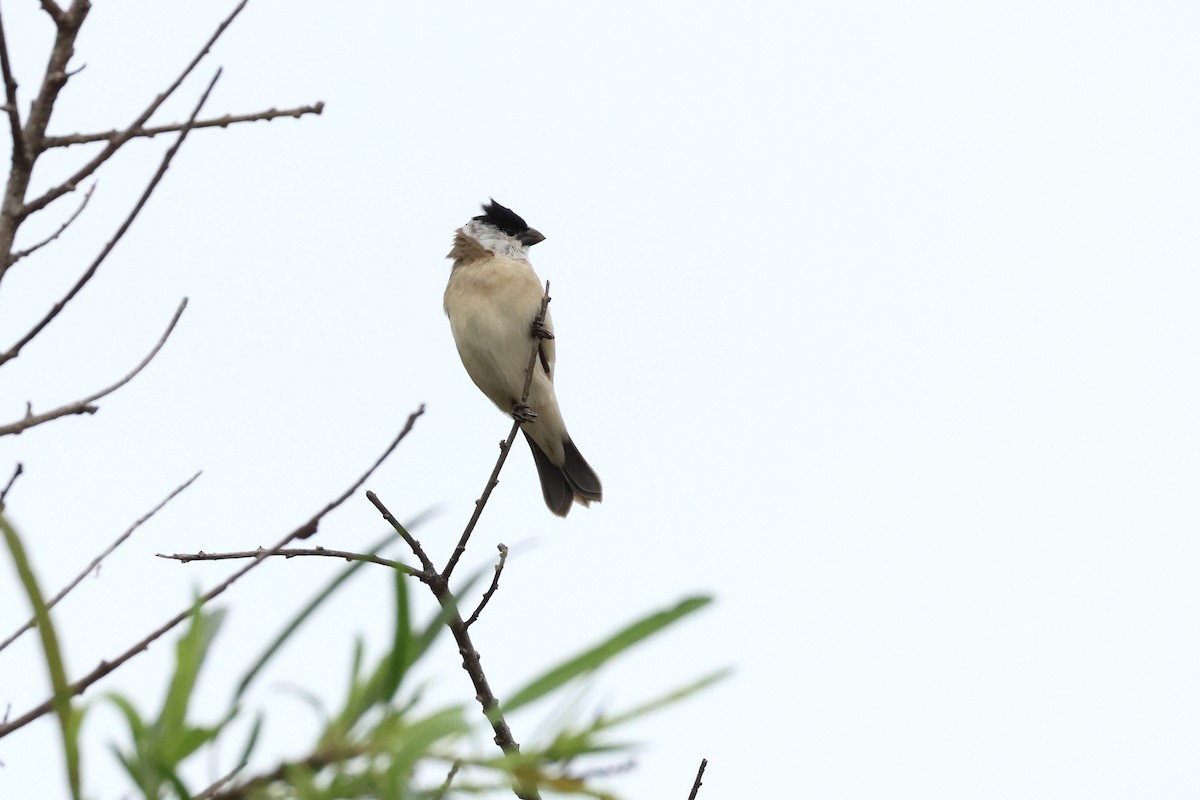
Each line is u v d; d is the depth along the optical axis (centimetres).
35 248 580
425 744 256
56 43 595
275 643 281
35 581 250
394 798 254
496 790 266
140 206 565
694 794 618
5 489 562
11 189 575
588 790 263
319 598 286
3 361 551
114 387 573
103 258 563
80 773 254
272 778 270
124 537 539
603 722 269
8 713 444
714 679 274
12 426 548
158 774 263
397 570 283
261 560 502
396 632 281
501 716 271
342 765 268
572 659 272
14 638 475
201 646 285
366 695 280
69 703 254
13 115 561
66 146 590
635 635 273
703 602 273
